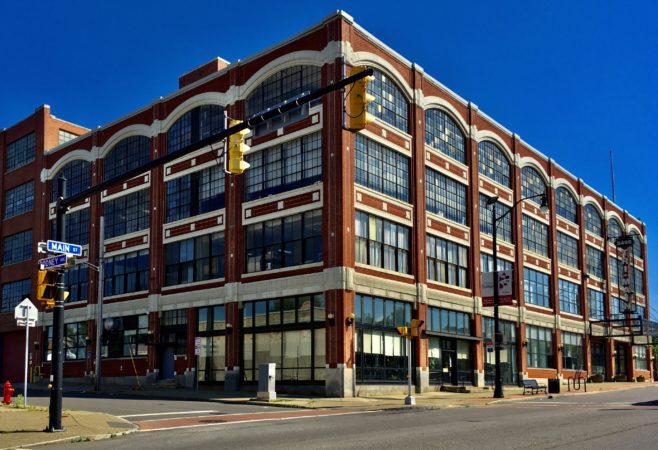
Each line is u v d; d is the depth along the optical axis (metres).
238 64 39.88
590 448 13.21
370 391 34.03
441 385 40.12
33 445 14.89
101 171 48.97
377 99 37.66
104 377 45.72
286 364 35.06
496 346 34.88
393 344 36.62
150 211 44.50
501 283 40.25
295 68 37.06
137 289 44.78
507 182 51.50
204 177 41.56
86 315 47.97
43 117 54.69
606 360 65.94
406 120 40.09
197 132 42.53
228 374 37.06
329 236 33.66
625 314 66.00
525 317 51.16
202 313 40.22
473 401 31.05
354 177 34.81
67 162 52.12
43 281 17.39
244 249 38.00
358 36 36.22
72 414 20.66
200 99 42.03
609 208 70.31
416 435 16.06
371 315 35.09
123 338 45.12
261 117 14.30
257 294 36.62
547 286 56.09
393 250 37.53
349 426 18.92
